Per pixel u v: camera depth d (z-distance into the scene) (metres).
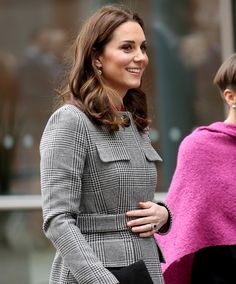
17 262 16.05
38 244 15.99
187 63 16.02
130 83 8.70
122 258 8.34
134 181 8.52
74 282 8.27
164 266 10.26
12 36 15.89
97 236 8.37
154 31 15.95
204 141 10.29
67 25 15.74
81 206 8.42
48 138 8.38
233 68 10.20
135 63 8.71
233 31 15.91
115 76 8.68
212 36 15.97
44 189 8.26
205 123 15.97
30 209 15.95
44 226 8.23
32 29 15.84
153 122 15.92
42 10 15.80
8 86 15.92
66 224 8.09
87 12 15.72
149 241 8.64
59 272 8.45
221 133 10.31
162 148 15.95
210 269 10.20
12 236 16.00
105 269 8.05
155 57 15.98
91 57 8.64
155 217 8.61
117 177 8.41
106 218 8.38
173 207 10.33
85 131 8.39
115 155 8.47
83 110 8.48
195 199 10.18
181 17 15.99
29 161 15.92
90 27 8.68
